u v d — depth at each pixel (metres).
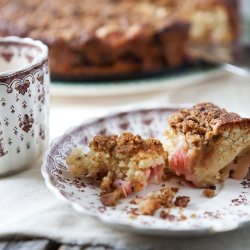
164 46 0.67
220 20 0.79
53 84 0.63
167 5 0.81
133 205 0.39
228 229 0.35
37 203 0.40
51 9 0.75
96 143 0.41
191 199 0.40
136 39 0.65
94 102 0.62
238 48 0.71
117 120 0.48
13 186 0.42
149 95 0.63
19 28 0.66
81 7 0.77
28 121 0.43
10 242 0.37
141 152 0.41
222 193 0.41
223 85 0.66
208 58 0.66
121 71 0.66
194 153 0.41
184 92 0.64
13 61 0.48
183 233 0.35
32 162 0.45
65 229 0.38
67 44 0.64
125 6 0.78
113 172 0.41
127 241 0.37
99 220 0.37
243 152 0.42
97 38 0.64
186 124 0.43
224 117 0.42
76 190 0.40
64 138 0.45
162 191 0.40
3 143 0.43
